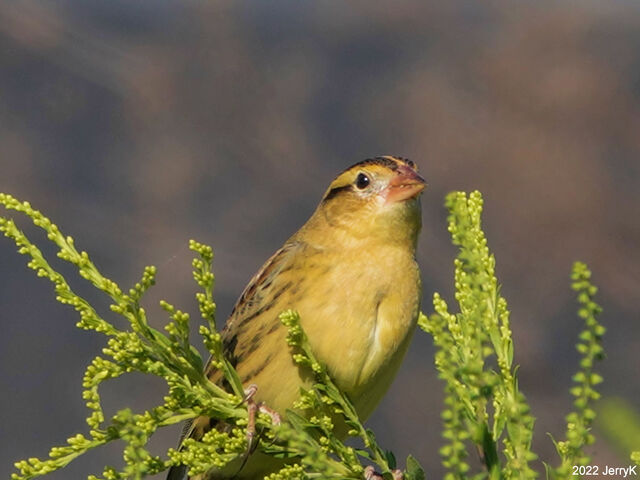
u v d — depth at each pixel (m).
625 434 3.79
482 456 3.93
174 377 4.69
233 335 6.32
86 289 15.98
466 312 4.37
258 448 5.01
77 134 17.91
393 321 6.18
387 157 6.91
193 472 4.76
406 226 6.40
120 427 4.41
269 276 6.35
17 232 4.50
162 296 15.95
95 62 18.80
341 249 6.37
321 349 6.05
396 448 14.08
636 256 16.36
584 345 3.80
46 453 14.23
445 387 3.92
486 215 17.03
